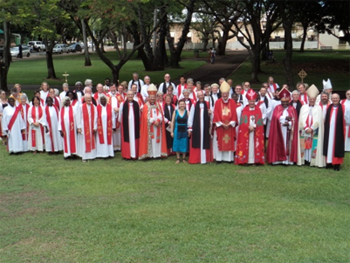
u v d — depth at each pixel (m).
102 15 17.45
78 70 34.41
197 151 10.42
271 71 32.12
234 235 6.07
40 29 18.97
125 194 8.01
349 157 10.96
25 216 6.97
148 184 8.63
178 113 10.40
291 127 9.93
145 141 10.73
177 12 22.09
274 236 6.04
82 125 10.69
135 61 42.88
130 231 6.25
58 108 12.48
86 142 10.76
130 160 10.90
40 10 18.92
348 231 6.22
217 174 9.44
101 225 6.49
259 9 25.50
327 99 9.91
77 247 5.78
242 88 13.74
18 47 49.84
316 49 62.03
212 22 52.09
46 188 8.46
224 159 10.55
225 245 5.77
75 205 7.44
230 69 34.81
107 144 11.12
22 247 5.83
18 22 17.59
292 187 8.40
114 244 5.85
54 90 12.42
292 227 6.36
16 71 33.81
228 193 8.02
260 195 7.89
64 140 10.88
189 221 6.59
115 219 6.71
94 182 8.82
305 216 6.79
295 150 10.02
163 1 21.47
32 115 11.69
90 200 7.69
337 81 25.92
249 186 8.48
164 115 10.98
